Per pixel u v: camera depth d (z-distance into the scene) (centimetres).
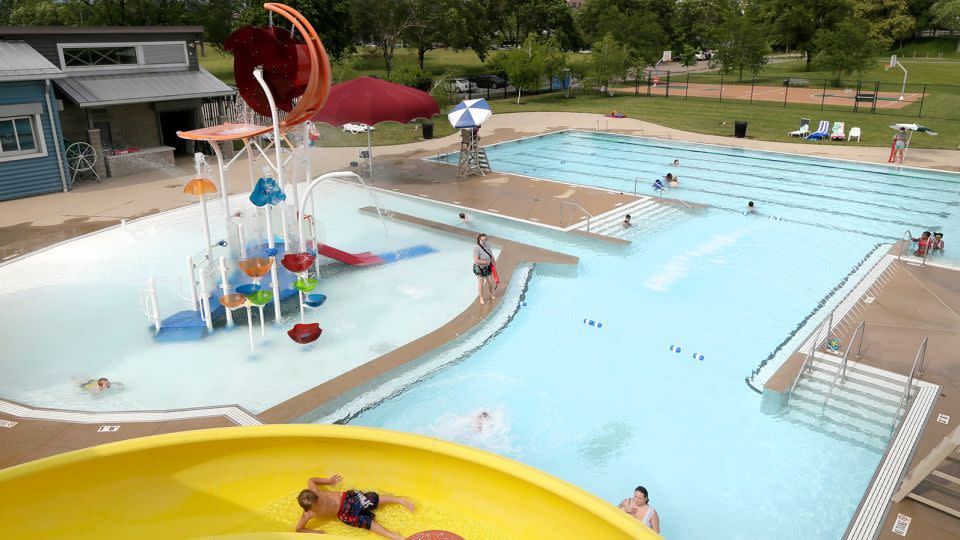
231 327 1206
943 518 742
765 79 5612
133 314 1257
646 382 1080
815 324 1224
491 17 6475
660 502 827
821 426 959
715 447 925
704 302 1357
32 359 1093
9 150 1997
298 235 1346
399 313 1259
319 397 956
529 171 2462
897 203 2016
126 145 2523
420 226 1744
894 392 999
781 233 1755
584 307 1335
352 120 1977
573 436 945
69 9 4319
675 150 2844
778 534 777
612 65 4394
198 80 2589
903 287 1365
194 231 1723
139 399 977
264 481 551
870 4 7569
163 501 516
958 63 6788
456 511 533
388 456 559
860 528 732
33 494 477
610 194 2058
